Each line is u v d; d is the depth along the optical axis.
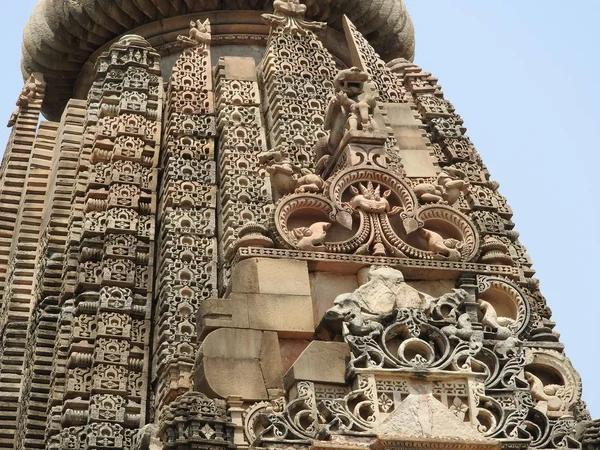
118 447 17.75
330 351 14.90
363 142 17.92
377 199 17.12
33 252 23.17
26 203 24.28
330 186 17.20
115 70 24.06
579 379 16.88
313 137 22.03
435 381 14.62
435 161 22.47
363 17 29.09
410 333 14.90
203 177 21.30
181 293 19.11
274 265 16.38
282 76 23.14
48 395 19.41
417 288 16.64
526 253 20.45
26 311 22.19
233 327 15.68
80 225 21.12
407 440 13.89
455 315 15.34
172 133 22.27
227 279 18.89
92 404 18.09
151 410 18.30
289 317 15.91
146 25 27.97
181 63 24.34
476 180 21.86
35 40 28.69
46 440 18.53
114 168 21.72
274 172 17.53
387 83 24.45
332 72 23.72
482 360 15.02
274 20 24.47
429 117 24.22
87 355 18.78
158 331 18.84
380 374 14.51
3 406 20.66
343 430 13.96
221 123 22.42
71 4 27.98
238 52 27.36
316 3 28.30
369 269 16.38
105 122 22.80
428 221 17.31
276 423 14.14
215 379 15.17
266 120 22.88
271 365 15.44
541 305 19.83
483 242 17.70
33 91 27.89
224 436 13.79
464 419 14.47
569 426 14.77
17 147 26.17
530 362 16.94
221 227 20.19
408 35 30.28
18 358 21.36
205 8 27.64
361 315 15.13
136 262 20.16
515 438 14.34
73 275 20.34
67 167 23.22
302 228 16.80
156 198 21.44
